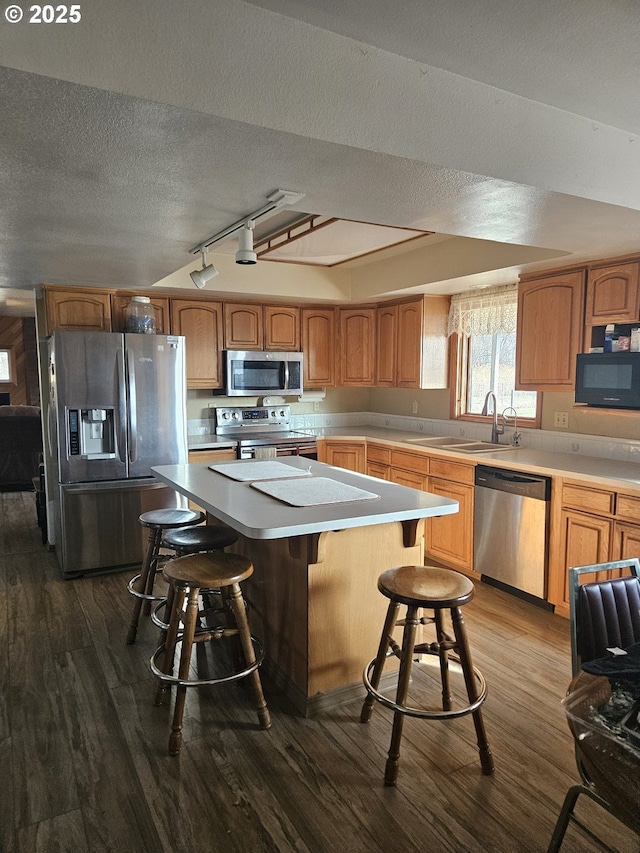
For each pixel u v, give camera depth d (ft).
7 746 7.00
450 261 13.30
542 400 13.41
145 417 13.39
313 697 7.71
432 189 6.41
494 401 14.21
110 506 13.05
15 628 10.30
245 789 6.27
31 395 30.42
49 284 13.33
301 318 17.42
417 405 17.76
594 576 10.00
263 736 7.22
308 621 7.57
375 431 17.88
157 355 13.44
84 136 4.94
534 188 6.35
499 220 7.76
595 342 11.09
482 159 5.90
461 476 12.88
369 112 5.19
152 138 4.99
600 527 9.87
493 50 5.19
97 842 5.55
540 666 8.97
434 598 6.28
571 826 5.74
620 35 4.91
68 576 12.82
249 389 16.60
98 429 13.24
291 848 5.48
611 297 10.36
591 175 6.74
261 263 15.62
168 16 4.31
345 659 7.94
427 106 5.48
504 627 10.37
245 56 4.59
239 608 7.34
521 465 11.29
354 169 5.76
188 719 7.59
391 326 16.87
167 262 10.65
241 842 5.55
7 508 19.38
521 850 5.45
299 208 7.16
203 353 15.99
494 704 7.92
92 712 7.72
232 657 8.54
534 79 5.72
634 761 3.54
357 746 7.02
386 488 8.79
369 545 7.98
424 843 5.54
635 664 4.36
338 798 6.13
